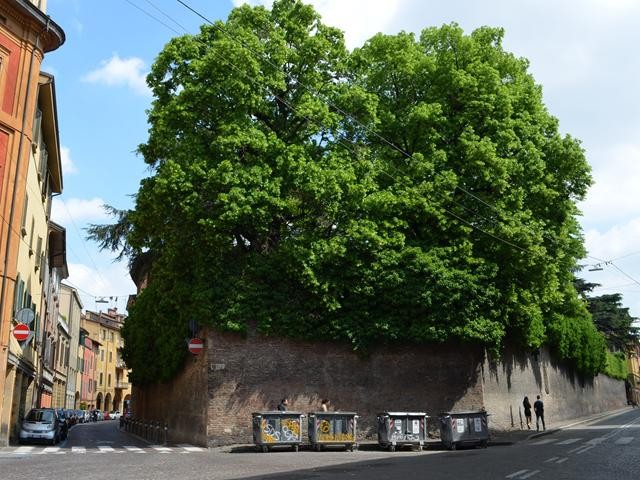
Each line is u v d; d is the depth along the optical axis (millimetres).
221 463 17328
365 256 27781
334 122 26719
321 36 27906
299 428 24109
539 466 14992
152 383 39406
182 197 24797
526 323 32562
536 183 29625
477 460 17266
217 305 26094
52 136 33312
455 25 30328
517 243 27578
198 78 25766
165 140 25953
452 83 29078
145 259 40375
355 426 24797
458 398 29109
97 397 98312
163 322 31938
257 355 26625
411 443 24500
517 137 29094
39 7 27328
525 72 33000
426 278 27359
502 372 34188
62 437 32375
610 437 25719
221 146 24703
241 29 25641
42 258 35875
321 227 27688
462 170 28688
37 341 35812
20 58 25250
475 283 27625
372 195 27297
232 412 25672
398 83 31016
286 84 27359
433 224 28625
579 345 52344
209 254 26281
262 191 24594
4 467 15500
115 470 14867
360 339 27797
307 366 27281
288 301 27266
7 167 24297
